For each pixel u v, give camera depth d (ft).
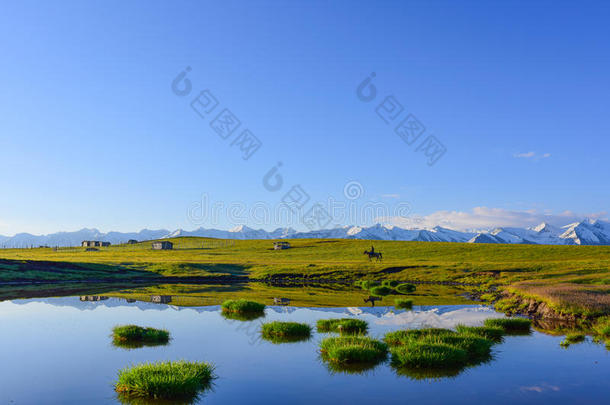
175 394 35.32
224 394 36.40
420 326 75.05
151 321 78.43
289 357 49.73
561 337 64.39
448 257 371.97
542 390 37.58
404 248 448.65
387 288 180.45
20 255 460.55
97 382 39.83
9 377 41.45
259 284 212.43
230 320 80.02
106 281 214.48
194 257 416.26
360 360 47.24
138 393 35.81
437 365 45.03
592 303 87.35
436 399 35.04
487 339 57.11
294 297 135.85
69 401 34.55
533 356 51.01
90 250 552.82
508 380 40.73
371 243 517.14
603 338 62.80
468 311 100.37
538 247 400.47
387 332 67.72
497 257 356.38
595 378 41.50
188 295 137.69
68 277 214.69
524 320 73.41
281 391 37.17
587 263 247.91
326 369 44.52
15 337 62.13
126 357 49.60
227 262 338.34
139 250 537.65
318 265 304.50
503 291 142.31
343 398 35.35
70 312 91.09
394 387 38.40
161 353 51.90
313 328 71.05
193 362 43.32
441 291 171.42
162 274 254.88
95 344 57.00
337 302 120.47
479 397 35.63
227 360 48.37
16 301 114.11
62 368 44.80
